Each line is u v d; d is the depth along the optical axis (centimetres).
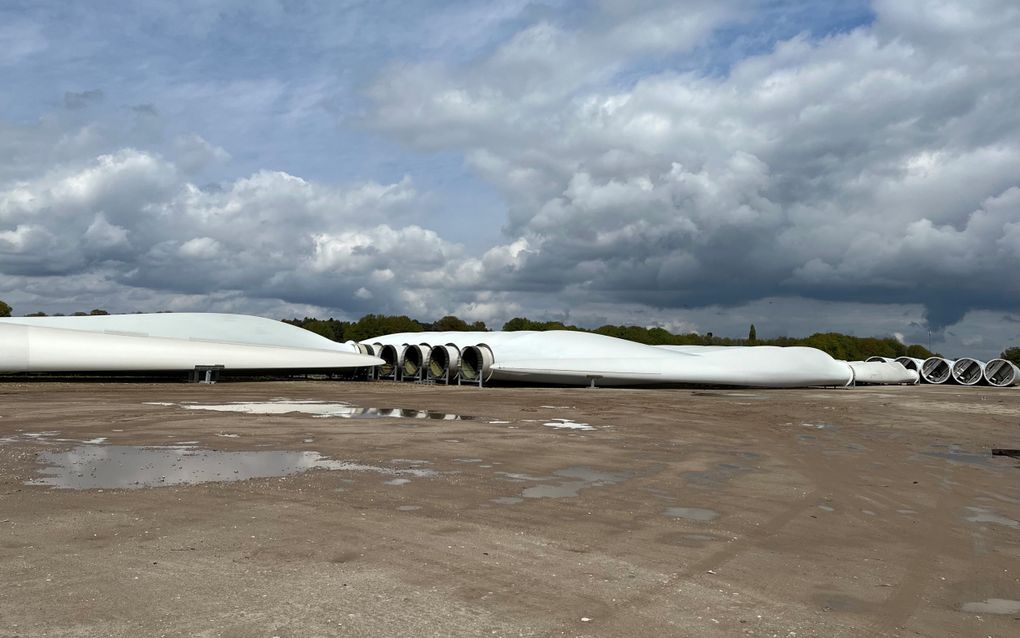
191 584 620
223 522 852
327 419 2139
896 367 7562
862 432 2280
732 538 865
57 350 3644
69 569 654
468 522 891
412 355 5459
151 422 1942
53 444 1504
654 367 4875
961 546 872
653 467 1421
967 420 2791
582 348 5056
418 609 575
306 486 1092
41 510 894
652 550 793
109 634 504
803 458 1642
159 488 1054
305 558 711
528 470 1323
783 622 581
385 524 864
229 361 4212
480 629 536
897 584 704
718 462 1529
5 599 572
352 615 556
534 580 664
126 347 3859
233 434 1717
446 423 2139
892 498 1183
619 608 596
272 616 548
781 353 5488
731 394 4422
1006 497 1225
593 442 1788
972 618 614
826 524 969
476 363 4919
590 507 1014
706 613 594
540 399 3462
